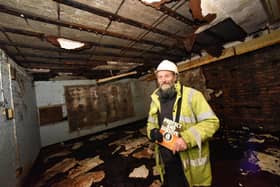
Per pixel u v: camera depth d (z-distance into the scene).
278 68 2.94
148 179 2.27
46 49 2.58
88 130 5.63
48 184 2.45
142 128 5.76
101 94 6.10
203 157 1.05
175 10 1.86
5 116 2.06
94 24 2.00
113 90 6.47
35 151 3.68
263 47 3.06
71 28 2.00
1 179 1.75
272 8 2.16
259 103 3.28
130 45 2.91
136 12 1.83
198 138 0.93
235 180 1.97
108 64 4.09
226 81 3.85
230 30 2.76
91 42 2.53
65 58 3.22
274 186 1.76
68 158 3.56
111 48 2.93
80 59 3.42
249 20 2.47
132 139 4.46
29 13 1.61
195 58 4.38
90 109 5.75
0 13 1.55
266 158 2.33
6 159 1.94
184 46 3.12
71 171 2.84
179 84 1.16
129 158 3.14
